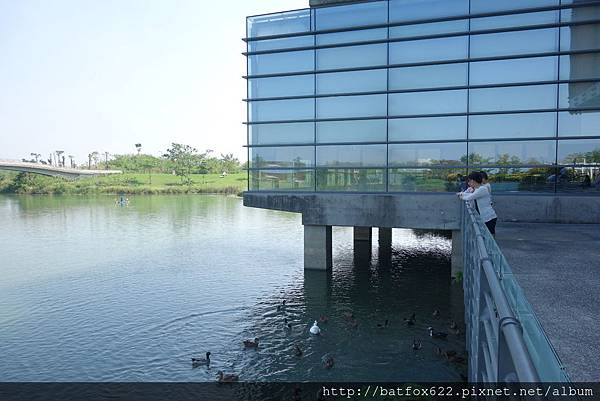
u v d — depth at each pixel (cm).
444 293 1959
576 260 855
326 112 2106
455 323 1586
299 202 2142
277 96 2184
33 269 2741
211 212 6125
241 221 5019
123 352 1509
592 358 430
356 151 2064
